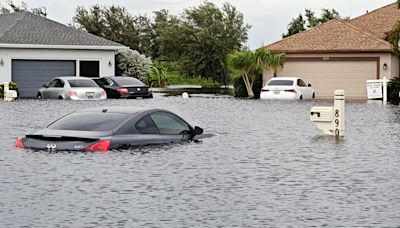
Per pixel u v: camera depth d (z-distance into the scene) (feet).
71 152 81.35
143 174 66.64
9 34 240.53
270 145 91.50
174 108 166.40
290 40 248.11
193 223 47.11
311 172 68.54
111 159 75.92
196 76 385.70
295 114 148.87
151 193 57.36
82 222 47.16
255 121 130.52
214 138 99.14
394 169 70.44
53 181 62.49
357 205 52.75
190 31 389.60
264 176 66.08
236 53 244.63
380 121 131.64
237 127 117.91
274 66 240.73
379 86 218.18
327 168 71.15
